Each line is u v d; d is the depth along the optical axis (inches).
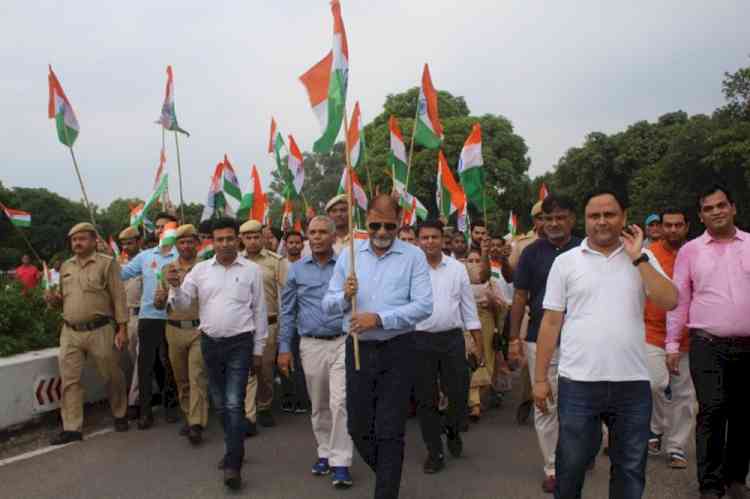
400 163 365.7
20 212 310.3
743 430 183.0
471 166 338.3
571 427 137.4
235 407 199.2
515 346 209.3
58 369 268.8
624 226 140.1
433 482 201.9
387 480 155.8
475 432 262.2
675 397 210.5
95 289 254.5
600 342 135.3
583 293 138.3
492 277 321.7
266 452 235.3
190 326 250.7
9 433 248.1
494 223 1242.6
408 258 167.3
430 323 216.1
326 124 180.5
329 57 183.3
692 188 1475.1
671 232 222.2
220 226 210.8
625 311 136.0
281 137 458.6
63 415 249.8
